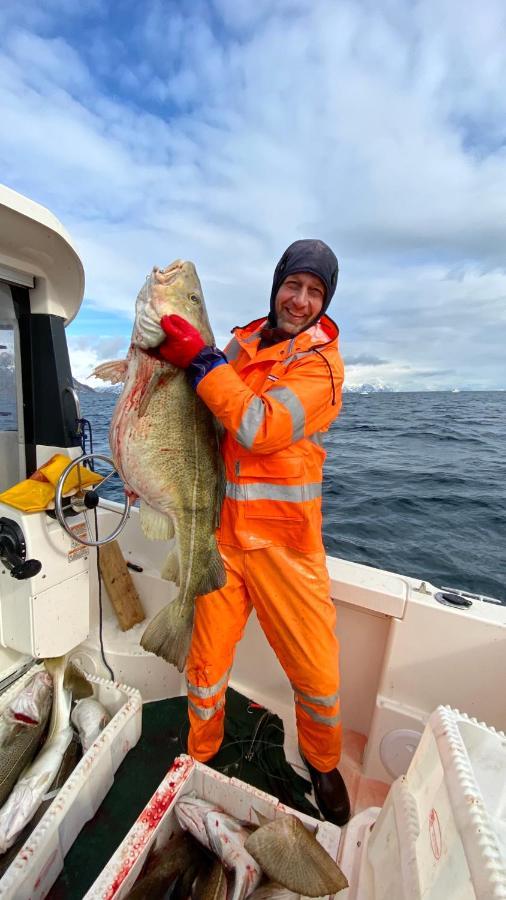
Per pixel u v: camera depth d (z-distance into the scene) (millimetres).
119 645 2281
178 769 1497
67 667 2033
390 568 5133
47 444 2094
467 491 8367
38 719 1827
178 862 1336
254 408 1396
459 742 1024
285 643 1706
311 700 1723
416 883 957
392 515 6906
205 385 1400
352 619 2086
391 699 1910
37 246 1713
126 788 1771
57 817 1421
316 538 1667
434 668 1831
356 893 1173
